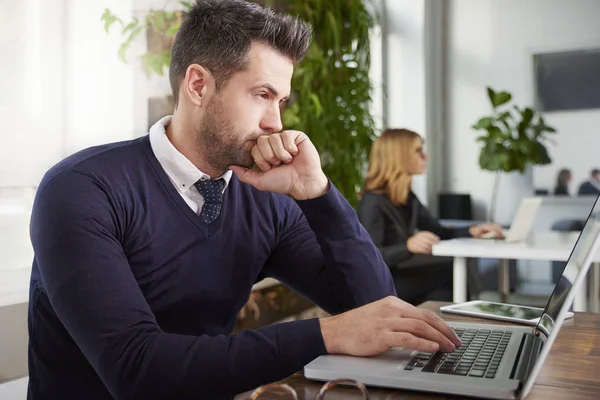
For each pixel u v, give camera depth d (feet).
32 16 7.72
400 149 10.73
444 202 17.29
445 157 17.95
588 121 16.47
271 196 4.27
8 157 7.41
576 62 16.58
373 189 10.83
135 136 8.97
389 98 17.70
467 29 17.72
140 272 3.64
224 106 3.64
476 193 17.61
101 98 8.50
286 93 3.76
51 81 7.94
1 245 7.25
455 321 4.03
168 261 3.71
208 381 2.72
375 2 17.58
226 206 3.99
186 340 2.84
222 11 3.63
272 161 3.75
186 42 3.71
